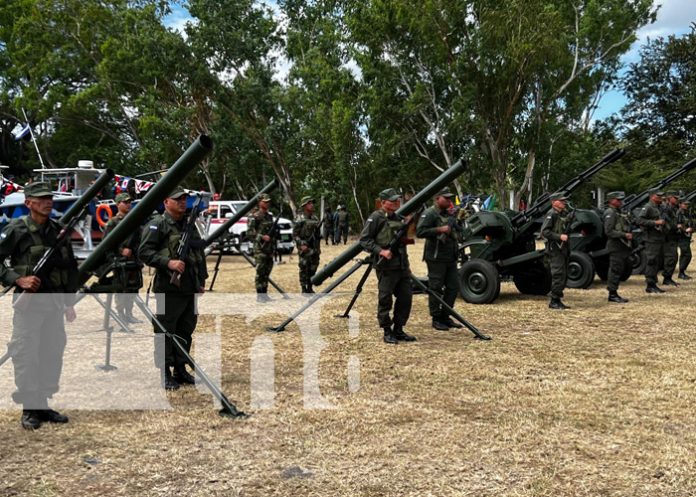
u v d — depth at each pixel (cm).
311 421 456
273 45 3409
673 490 345
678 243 1290
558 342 703
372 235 696
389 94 2789
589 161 3169
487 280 964
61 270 451
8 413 474
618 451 398
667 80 3838
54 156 4006
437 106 2838
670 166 3456
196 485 355
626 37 2772
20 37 3325
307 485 354
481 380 555
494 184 2675
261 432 436
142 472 372
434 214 777
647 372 576
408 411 475
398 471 372
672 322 813
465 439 420
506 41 2416
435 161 3247
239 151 3350
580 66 2870
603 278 1235
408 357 638
